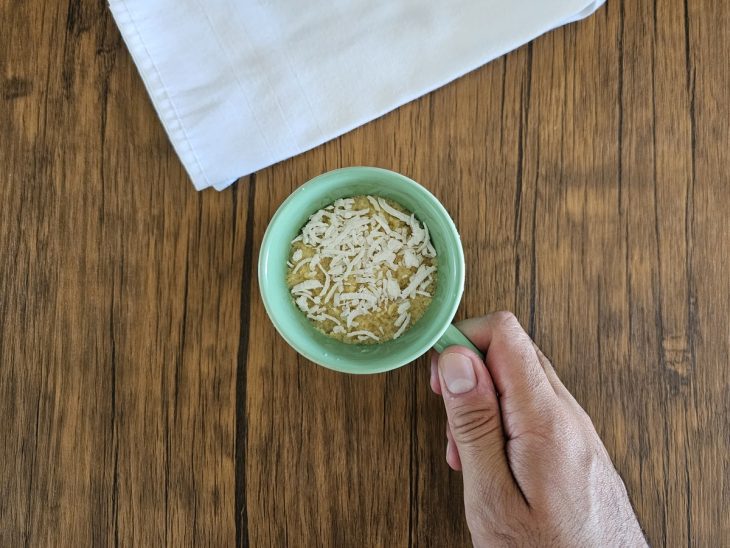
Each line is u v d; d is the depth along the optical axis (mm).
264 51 271
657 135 279
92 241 277
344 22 271
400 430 276
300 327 254
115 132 278
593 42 279
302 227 266
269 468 276
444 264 256
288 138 273
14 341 276
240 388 276
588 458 247
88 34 278
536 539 239
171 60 269
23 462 276
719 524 274
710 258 277
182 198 277
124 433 276
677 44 280
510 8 270
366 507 276
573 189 278
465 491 253
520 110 279
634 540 255
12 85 277
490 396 246
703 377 276
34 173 277
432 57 272
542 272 278
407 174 280
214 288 277
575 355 277
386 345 257
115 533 275
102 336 276
